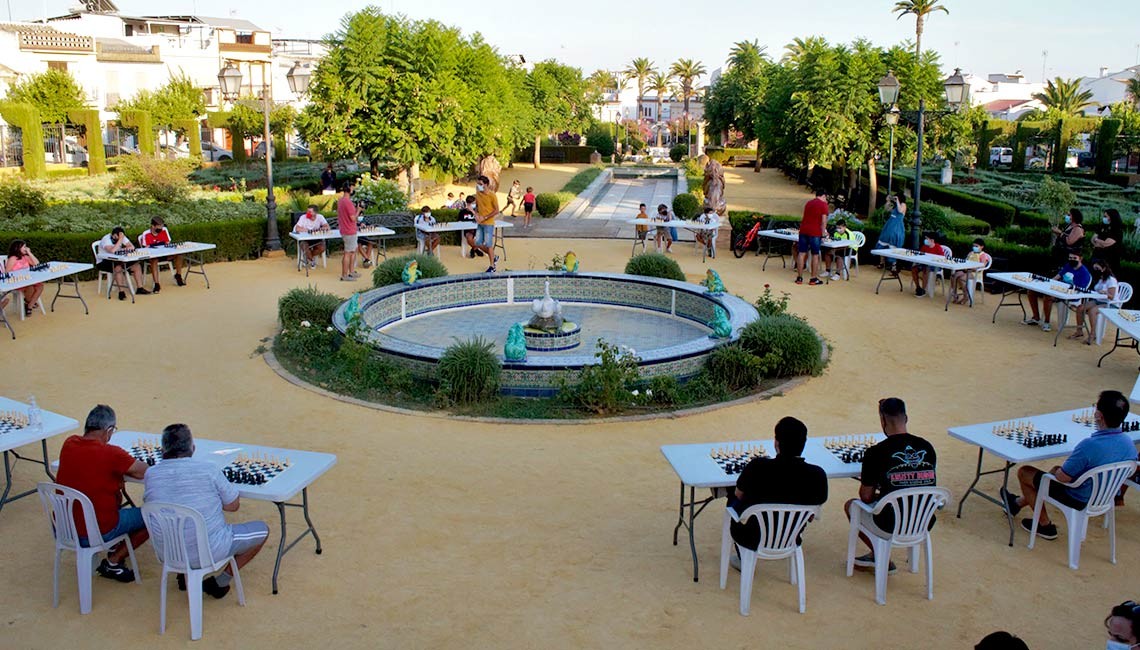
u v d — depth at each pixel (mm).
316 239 17938
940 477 7637
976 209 28203
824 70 27453
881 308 14523
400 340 10875
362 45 27891
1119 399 5969
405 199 22766
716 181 25953
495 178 33531
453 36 30859
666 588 5730
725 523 5672
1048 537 6457
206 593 5531
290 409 9242
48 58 49875
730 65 61062
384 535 6434
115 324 12656
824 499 5340
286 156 48344
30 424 6441
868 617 5398
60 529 5320
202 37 62000
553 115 51938
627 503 7059
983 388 10266
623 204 33906
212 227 17844
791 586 5777
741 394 9977
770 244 19750
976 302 15031
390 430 8680
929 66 28000
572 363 9703
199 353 11281
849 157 28094
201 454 6117
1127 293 11938
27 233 15727
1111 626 4188
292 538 6359
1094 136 58688
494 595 5613
